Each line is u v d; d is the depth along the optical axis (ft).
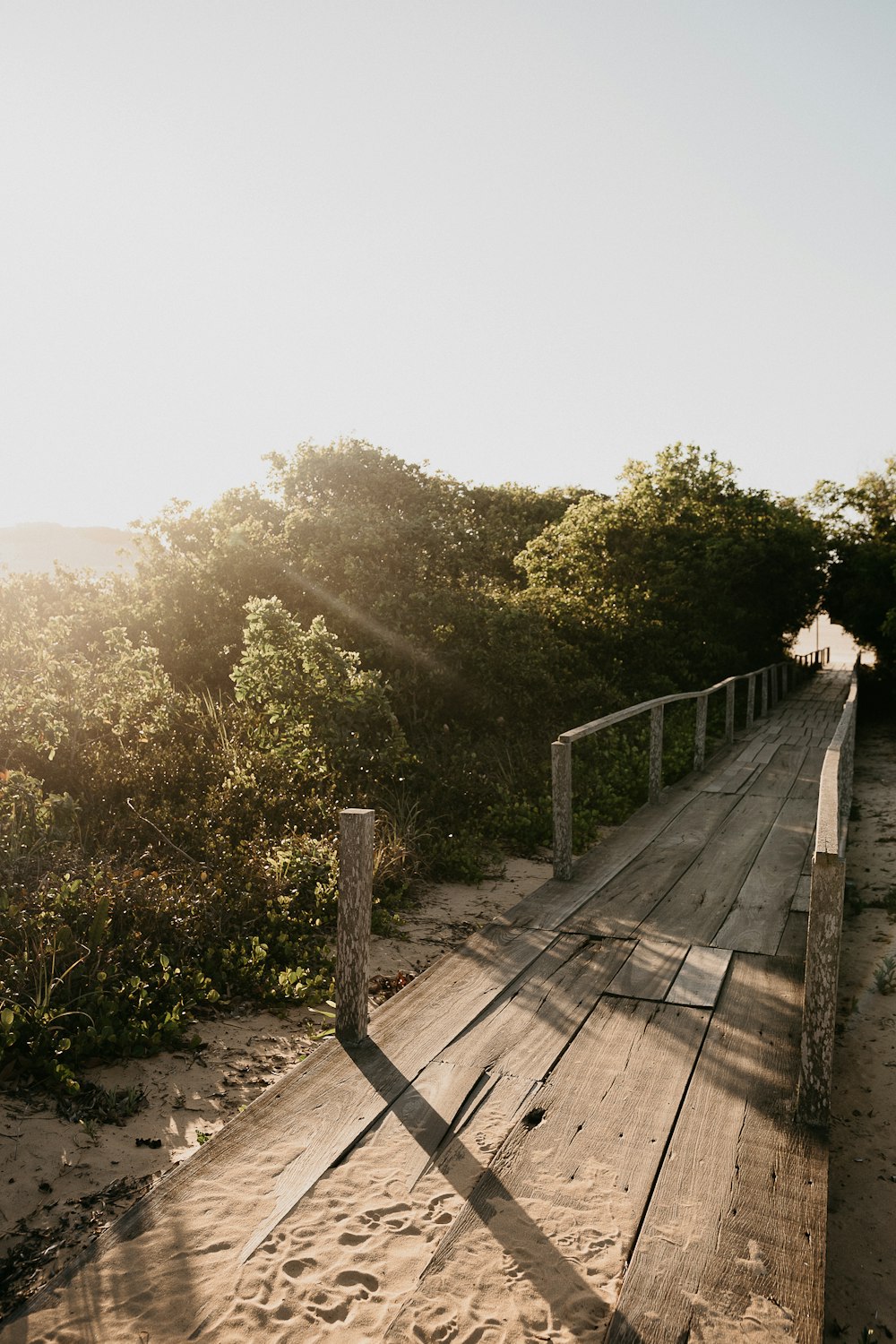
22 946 17.71
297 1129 11.85
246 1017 17.60
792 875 24.30
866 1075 17.44
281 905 21.99
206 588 44.29
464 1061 13.87
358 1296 8.96
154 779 28.25
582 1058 14.01
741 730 60.03
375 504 62.49
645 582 69.05
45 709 29.12
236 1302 8.81
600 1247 9.76
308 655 33.30
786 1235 9.99
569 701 48.85
